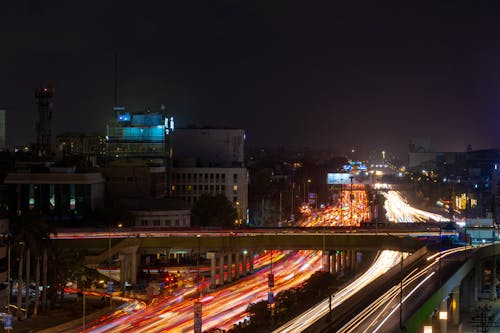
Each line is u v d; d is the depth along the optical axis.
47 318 156.25
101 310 164.25
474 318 173.12
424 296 148.38
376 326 124.69
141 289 196.88
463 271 185.38
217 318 152.88
